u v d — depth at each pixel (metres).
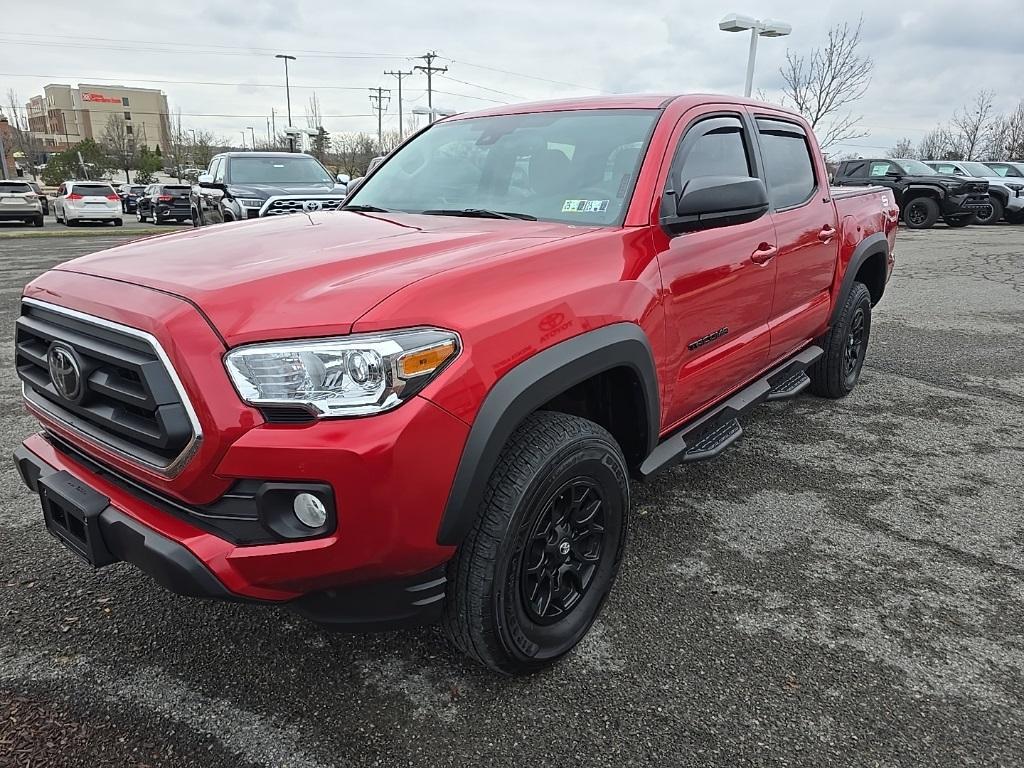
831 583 2.91
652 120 2.99
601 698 2.27
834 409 5.02
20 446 2.52
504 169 3.18
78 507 2.06
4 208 23.72
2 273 10.48
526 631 2.23
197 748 2.05
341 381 1.76
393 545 1.85
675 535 3.27
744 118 3.54
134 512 2.00
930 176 18.77
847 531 3.33
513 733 2.12
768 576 2.96
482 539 2.05
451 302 1.93
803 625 2.64
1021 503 3.63
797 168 4.03
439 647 2.49
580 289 2.27
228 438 1.77
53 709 2.18
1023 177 21.86
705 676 2.37
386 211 3.24
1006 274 11.15
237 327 1.81
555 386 2.12
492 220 2.86
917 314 8.27
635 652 2.48
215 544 1.86
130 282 2.06
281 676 2.34
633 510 3.50
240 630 2.56
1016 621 2.69
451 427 1.86
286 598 1.91
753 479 3.87
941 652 2.51
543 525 2.25
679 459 2.99
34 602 2.68
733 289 3.12
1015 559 3.12
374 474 1.76
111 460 2.07
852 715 2.21
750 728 2.15
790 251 3.66
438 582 2.04
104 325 1.97
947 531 3.35
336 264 2.09
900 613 2.72
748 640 2.55
